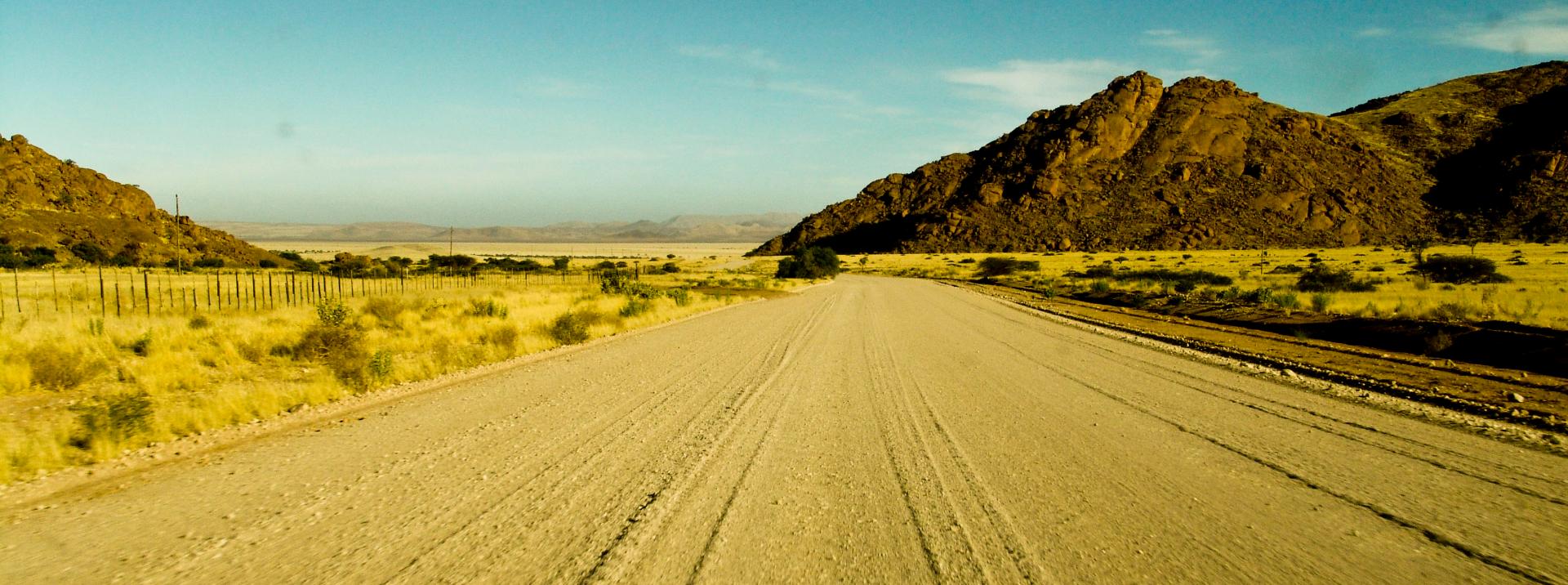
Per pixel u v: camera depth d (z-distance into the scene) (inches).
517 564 163.0
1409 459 261.6
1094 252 5002.5
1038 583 154.3
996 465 253.1
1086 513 201.3
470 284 1925.4
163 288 1384.1
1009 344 673.6
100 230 2869.1
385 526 187.3
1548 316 737.6
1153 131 6663.4
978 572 160.4
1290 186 5595.5
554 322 729.0
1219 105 6860.2
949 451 273.0
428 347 591.2
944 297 1641.2
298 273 2338.8
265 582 153.3
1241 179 5777.6
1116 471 244.8
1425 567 163.5
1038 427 316.2
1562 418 334.6
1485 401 382.6
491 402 372.2
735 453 266.5
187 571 159.0
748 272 3489.2
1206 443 287.6
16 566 161.6
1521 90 7519.7
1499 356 548.1
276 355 526.0
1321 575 159.0
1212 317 1006.4
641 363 531.8
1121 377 468.4
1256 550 173.9
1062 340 719.7
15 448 253.0
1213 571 161.2
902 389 417.1
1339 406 369.7
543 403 369.7
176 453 266.2
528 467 247.0
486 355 542.9
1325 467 251.3
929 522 193.5
